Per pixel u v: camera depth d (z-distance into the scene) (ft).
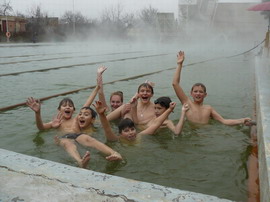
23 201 4.92
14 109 19.04
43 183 5.43
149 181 9.36
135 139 13.30
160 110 15.42
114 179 5.56
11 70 39.01
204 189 8.75
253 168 10.19
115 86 28.17
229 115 17.80
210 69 42.37
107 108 18.69
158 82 30.42
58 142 12.69
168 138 13.57
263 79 19.56
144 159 11.16
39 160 6.41
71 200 4.92
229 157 11.25
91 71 39.17
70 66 44.52
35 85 28.25
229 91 25.53
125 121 13.21
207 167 10.36
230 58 61.00
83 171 5.90
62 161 11.05
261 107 11.54
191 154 11.61
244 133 14.21
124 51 80.53
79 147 12.05
